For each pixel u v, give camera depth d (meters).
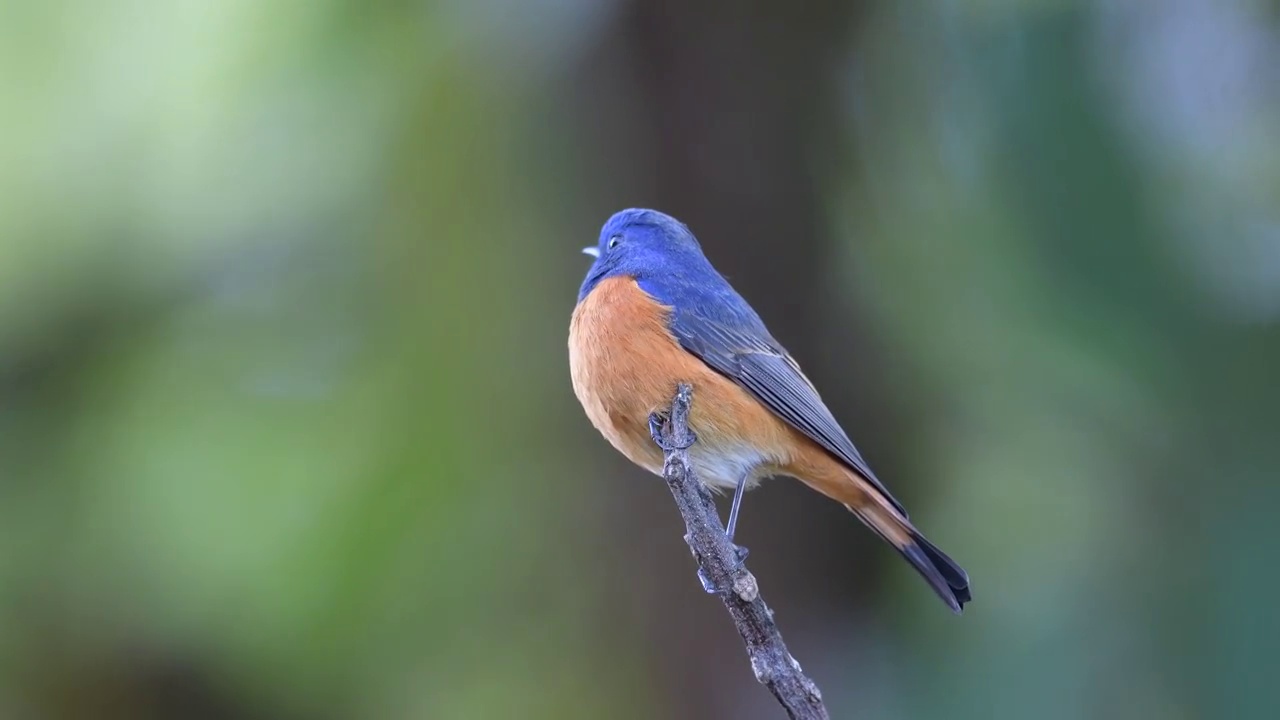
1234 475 11.34
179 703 13.39
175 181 13.92
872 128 12.29
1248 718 10.73
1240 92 11.99
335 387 13.59
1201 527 11.33
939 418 12.09
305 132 13.70
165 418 13.86
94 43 13.46
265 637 13.02
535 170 12.42
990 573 11.85
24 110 13.47
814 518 11.32
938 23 12.36
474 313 12.75
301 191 13.84
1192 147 11.95
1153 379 11.49
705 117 11.62
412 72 13.04
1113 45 11.92
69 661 13.29
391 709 12.60
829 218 11.85
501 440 12.52
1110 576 11.51
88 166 13.80
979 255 11.95
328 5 13.10
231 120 13.70
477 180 12.75
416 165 12.99
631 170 11.81
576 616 11.88
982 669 11.41
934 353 12.05
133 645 13.30
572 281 12.41
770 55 11.66
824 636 11.37
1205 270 11.67
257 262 14.16
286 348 13.91
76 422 14.11
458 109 12.79
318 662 12.91
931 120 12.41
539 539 12.18
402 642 12.68
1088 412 11.90
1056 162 11.70
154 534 13.46
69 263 14.02
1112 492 11.73
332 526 12.88
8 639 13.24
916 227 12.31
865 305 12.00
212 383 13.95
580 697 11.64
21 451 13.90
